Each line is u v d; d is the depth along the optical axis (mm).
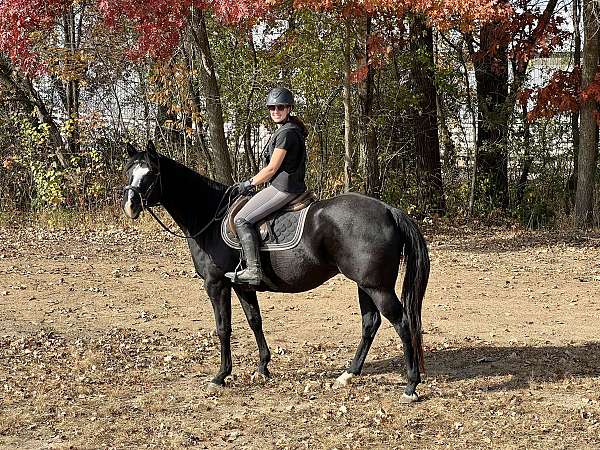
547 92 18672
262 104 19844
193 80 19828
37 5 15180
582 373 7836
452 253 15641
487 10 14383
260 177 6957
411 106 19797
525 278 13070
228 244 7246
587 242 16625
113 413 6863
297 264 7016
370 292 6805
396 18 18281
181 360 8547
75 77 19609
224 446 6121
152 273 13375
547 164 20672
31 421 6652
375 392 7305
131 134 21031
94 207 19406
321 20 17297
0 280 12523
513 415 6629
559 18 19359
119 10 14797
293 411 6848
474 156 21141
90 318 10422
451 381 7633
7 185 20359
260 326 7770
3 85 21031
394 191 20047
